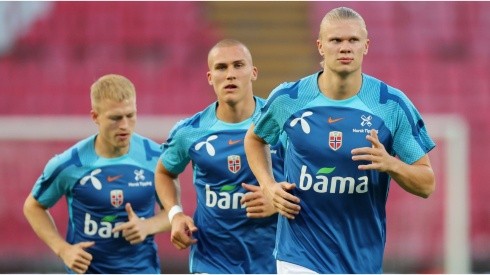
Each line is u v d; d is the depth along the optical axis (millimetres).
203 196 26391
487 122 63844
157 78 66812
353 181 21469
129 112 26750
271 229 25969
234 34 70188
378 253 22203
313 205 21875
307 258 21906
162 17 70938
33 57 68250
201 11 71500
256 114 23672
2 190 51594
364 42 20969
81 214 28203
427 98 65562
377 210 21984
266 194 22391
